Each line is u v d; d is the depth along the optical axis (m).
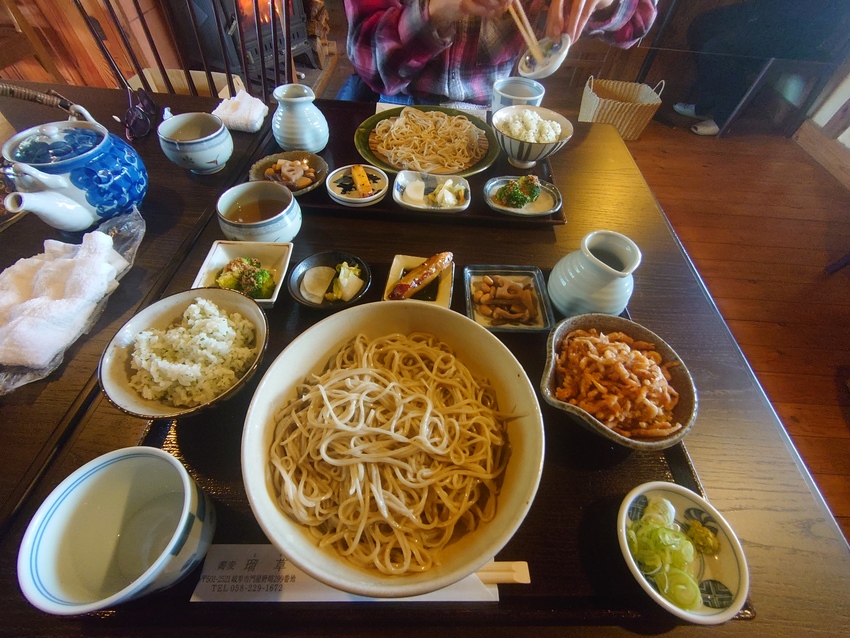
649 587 0.74
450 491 0.89
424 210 1.53
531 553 0.84
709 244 3.14
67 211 1.27
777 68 3.77
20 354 1.00
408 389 0.99
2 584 0.76
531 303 1.25
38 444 0.94
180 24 3.98
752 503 0.92
